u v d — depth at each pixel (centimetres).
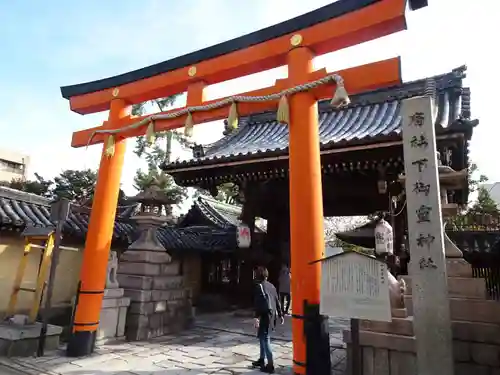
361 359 504
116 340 791
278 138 1379
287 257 1346
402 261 942
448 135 785
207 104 679
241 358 702
